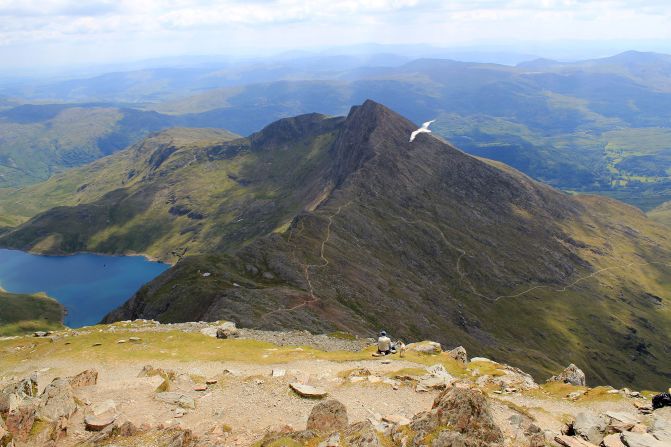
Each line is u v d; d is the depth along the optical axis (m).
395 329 160.75
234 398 39.50
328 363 51.69
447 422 27.73
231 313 113.88
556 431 33.31
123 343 66.88
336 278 181.25
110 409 35.50
